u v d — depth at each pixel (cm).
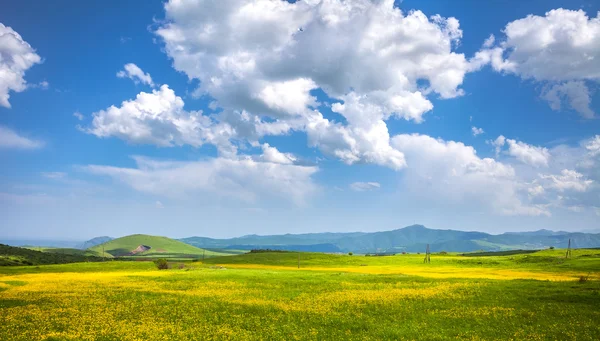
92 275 7650
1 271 9119
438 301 4428
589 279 6644
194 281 6366
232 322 3531
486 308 4003
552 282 5903
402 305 4241
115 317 3603
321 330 3262
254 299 4672
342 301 4516
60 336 2888
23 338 2806
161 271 8919
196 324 3419
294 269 11200
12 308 3900
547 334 3045
